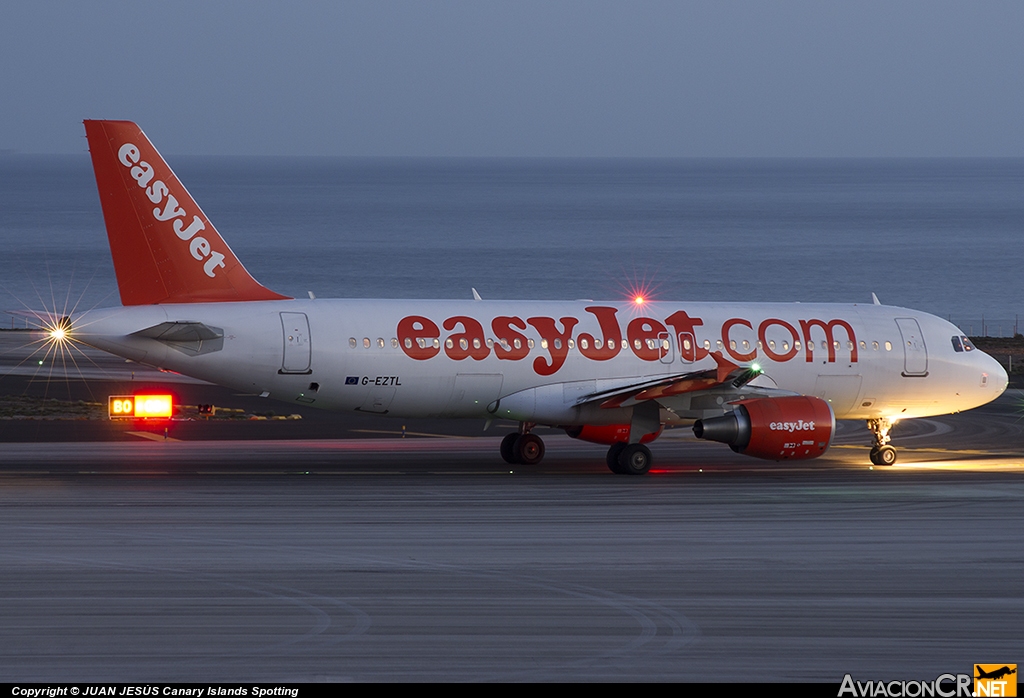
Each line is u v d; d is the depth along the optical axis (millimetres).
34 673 57781
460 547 87500
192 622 66750
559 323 134000
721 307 143250
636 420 131125
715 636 65562
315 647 62375
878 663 61438
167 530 92062
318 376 124812
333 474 124688
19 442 147625
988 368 150375
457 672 58812
